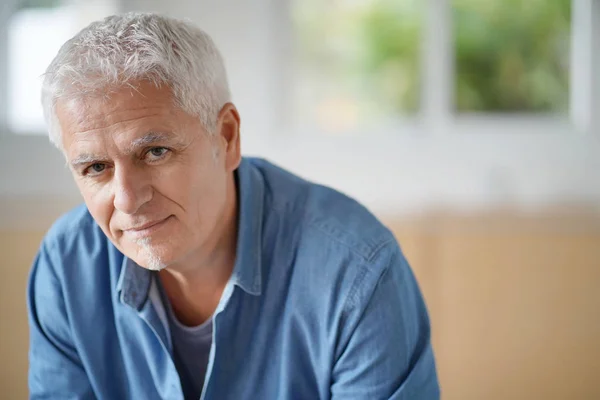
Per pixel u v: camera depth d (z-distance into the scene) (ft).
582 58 7.23
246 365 3.68
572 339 6.77
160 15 3.24
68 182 7.09
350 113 7.43
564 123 7.30
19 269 6.80
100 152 2.99
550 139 7.20
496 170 7.12
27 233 6.80
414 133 7.28
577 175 7.07
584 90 7.23
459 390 6.86
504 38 7.30
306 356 3.64
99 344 3.89
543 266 6.76
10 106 7.27
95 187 3.16
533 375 6.82
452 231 6.77
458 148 7.20
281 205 3.79
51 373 3.93
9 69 7.24
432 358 3.69
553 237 6.74
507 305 6.79
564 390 6.81
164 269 3.73
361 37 7.37
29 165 7.09
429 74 7.23
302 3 7.32
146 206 3.10
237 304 3.63
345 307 3.44
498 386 6.84
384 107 7.41
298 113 7.41
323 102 7.45
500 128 7.27
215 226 3.52
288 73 7.34
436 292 6.80
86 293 3.89
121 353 3.92
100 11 7.07
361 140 7.27
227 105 3.40
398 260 3.63
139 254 3.22
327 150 7.23
